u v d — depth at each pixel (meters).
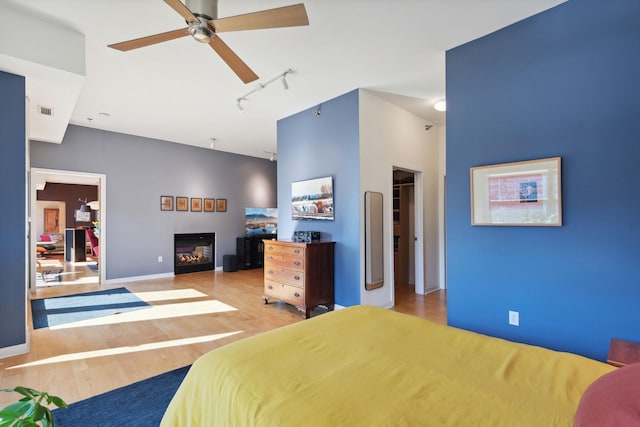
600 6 2.06
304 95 3.89
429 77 3.39
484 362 1.23
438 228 5.09
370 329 1.59
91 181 8.00
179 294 4.75
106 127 5.29
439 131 5.10
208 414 1.12
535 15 2.33
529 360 1.23
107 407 1.89
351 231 3.75
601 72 2.06
